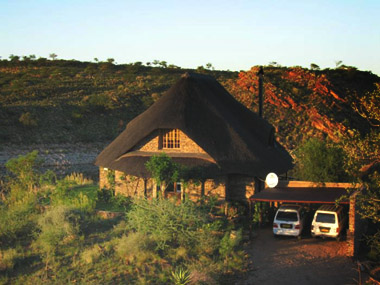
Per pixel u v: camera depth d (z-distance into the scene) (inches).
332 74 4461.1
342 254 768.3
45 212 1000.9
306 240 858.8
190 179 1051.3
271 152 1237.7
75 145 2945.4
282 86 3944.4
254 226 954.7
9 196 1184.8
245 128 1227.9
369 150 584.7
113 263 722.2
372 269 684.7
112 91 4308.6
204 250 778.8
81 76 5059.1
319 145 1203.9
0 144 2620.6
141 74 5664.4
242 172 1034.1
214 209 1009.5
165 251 772.0
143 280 647.8
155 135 1150.3
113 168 1133.7
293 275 673.6
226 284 642.2
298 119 3398.1
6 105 3287.4
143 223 814.5
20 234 889.5
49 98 3750.0
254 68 4350.4
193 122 1098.7
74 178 1480.1
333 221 838.5
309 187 965.8
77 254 770.8
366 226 900.0
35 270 708.0
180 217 817.5
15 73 4913.9
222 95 1314.0
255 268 706.2
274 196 856.9
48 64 6136.8
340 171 1160.8
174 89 1216.8
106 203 1133.1
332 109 3570.4
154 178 983.6
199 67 6077.8
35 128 3011.8
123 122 3604.8
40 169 2269.9
